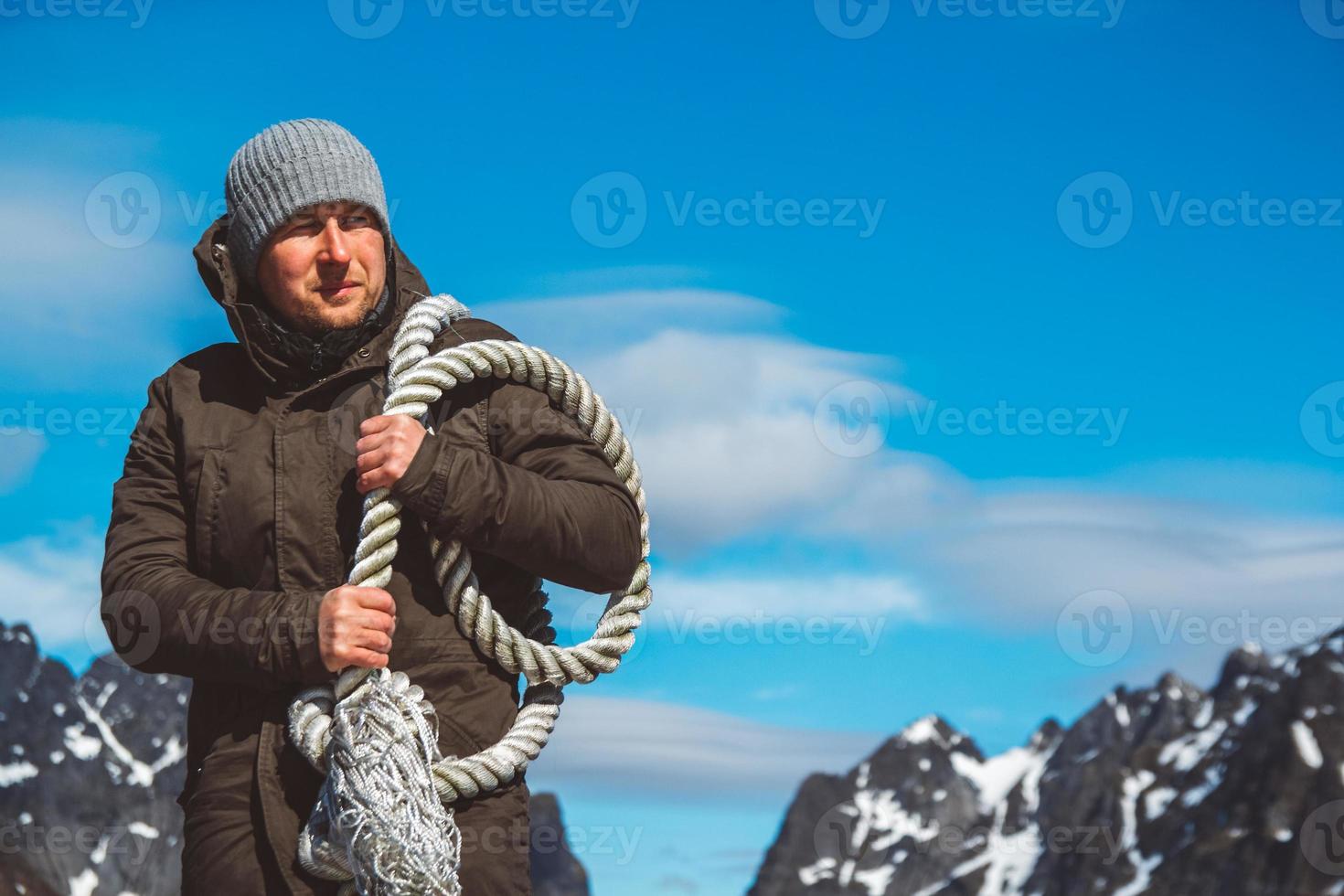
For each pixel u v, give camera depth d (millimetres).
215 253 2887
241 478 2748
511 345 2879
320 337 2832
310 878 2613
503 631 2734
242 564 2732
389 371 2824
